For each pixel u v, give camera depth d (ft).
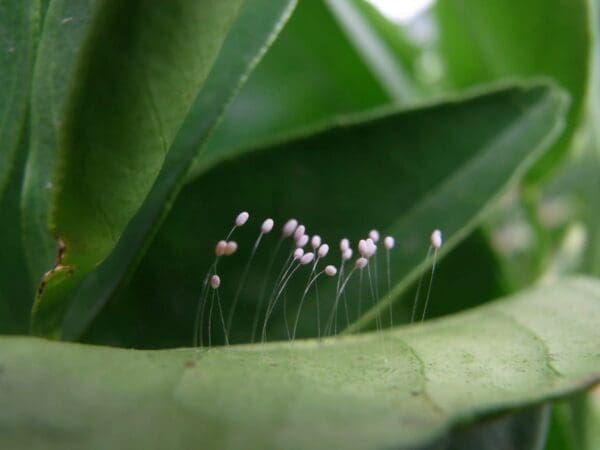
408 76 0.27
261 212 0.15
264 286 0.15
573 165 0.25
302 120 0.23
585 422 0.20
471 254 0.19
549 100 0.17
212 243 0.15
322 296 0.15
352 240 0.16
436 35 0.25
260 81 0.23
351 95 0.23
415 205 0.16
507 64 0.22
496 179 0.16
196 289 0.15
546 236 0.23
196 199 0.15
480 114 0.17
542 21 0.20
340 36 0.22
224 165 0.15
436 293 0.18
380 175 0.16
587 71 0.20
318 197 0.16
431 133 0.16
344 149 0.16
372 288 0.15
